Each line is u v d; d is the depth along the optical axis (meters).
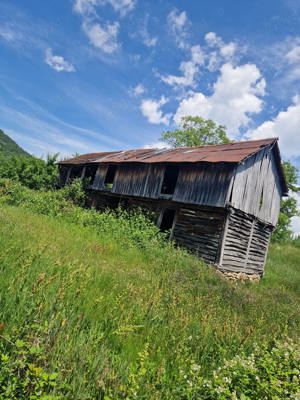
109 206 19.55
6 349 2.32
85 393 2.25
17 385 1.99
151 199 15.96
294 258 28.31
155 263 9.31
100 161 19.72
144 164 16.88
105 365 2.62
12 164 28.22
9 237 5.62
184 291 6.62
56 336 2.62
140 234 12.48
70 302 3.52
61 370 2.28
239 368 3.10
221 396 2.59
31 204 15.03
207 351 3.70
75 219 13.49
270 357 3.66
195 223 13.91
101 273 5.32
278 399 2.69
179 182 14.61
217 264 12.51
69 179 24.77
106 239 11.06
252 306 7.50
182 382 2.78
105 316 3.61
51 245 6.21
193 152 16.50
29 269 3.80
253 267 16.11
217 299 6.76
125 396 2.35
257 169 15.00
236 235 13.92
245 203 14.05
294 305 9.58
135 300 4.51
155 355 3.31
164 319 4.35
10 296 2.97
